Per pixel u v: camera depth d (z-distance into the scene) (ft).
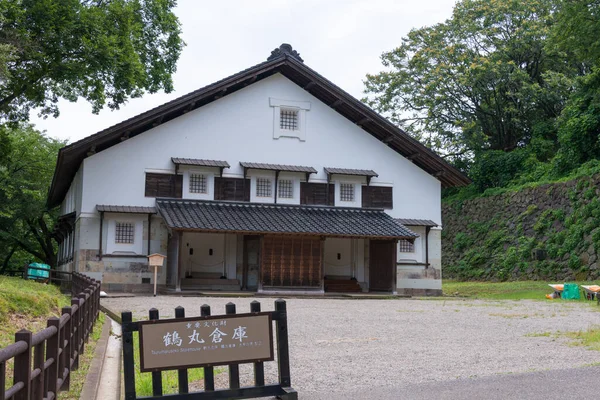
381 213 95.25
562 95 139.64
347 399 23.40
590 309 61.98
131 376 21.74
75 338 27.91
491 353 33.99
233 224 80.64
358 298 83.20
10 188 129.90
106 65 76.43
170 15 95.09
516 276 114.21
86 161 84.23
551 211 112.98
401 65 160.25
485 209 133.49
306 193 93.50
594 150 113.50
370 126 98.07
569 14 95.04
